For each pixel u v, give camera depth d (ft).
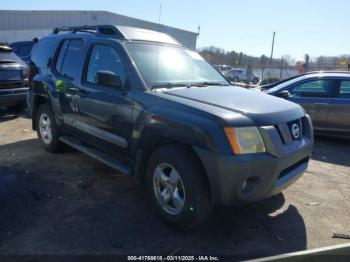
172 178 10.44
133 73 11.91
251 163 9.14
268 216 11.80
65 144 17.54
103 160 13.32
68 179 14.46
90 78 14.14
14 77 25.99
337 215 12.10
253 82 107.04
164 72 12.70
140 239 10.05
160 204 10.93
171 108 10.41
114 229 10.54
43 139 18.37
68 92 15.38
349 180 15.84
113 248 9.55
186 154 10.01
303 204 12.89
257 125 9.50
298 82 23.97
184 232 10.54
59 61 16.65
